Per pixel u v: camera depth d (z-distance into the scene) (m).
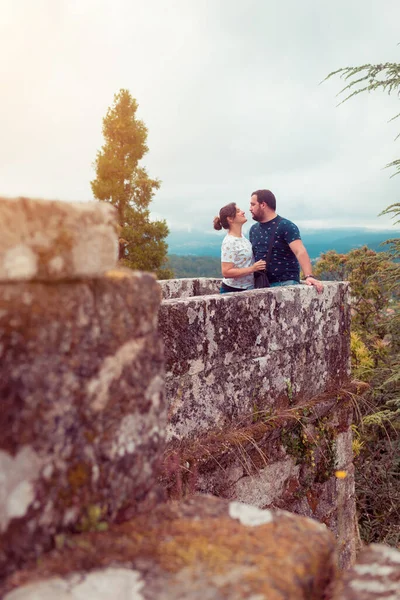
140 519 1.25
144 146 21.41
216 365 3.45
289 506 4.18
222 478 3.46
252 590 0.98
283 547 1.12
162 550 1.11
